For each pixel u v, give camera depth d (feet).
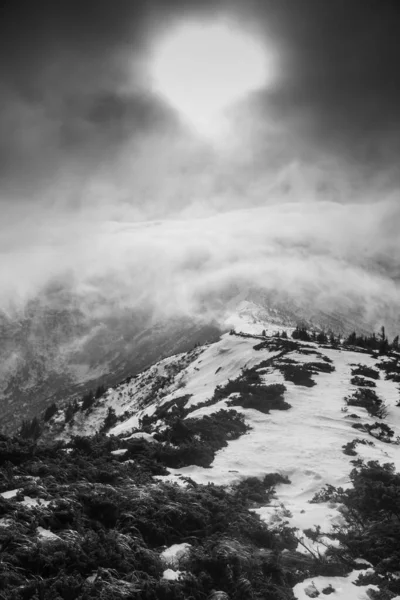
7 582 46.75
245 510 70.74
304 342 295.07
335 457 94.79
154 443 94.22
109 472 74.23
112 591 47.44
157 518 61.82
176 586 50.21
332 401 138.72
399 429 121.49
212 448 97.35
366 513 71.61
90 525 58.75
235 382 170.81
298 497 80.18
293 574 56.49
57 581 47.73
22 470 71.26
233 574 53.98
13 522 54.85
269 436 106.93
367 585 55.52
